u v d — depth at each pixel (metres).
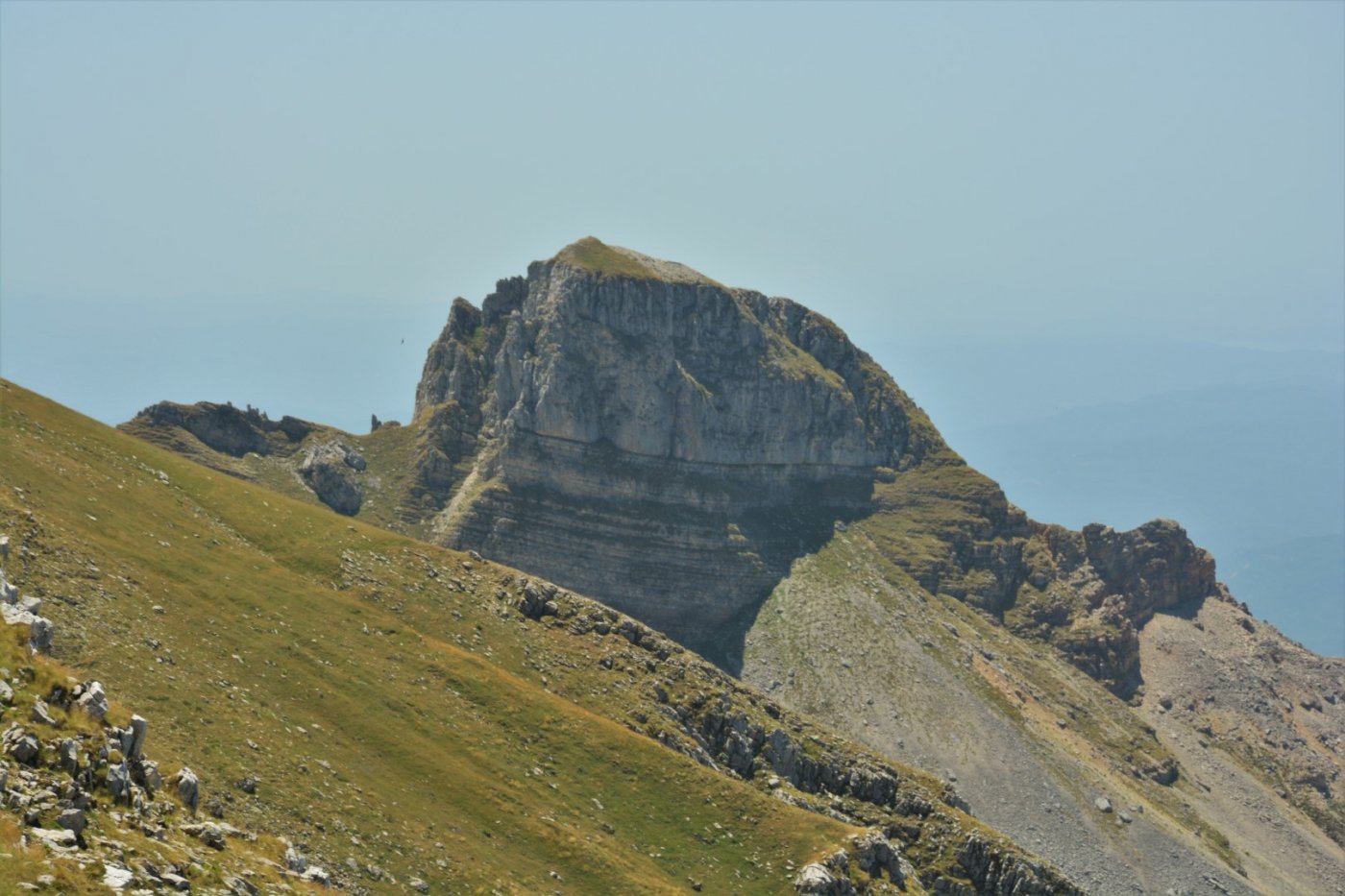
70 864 163.12
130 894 163.50
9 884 153.75
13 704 187.12
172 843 188.00
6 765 176.38
